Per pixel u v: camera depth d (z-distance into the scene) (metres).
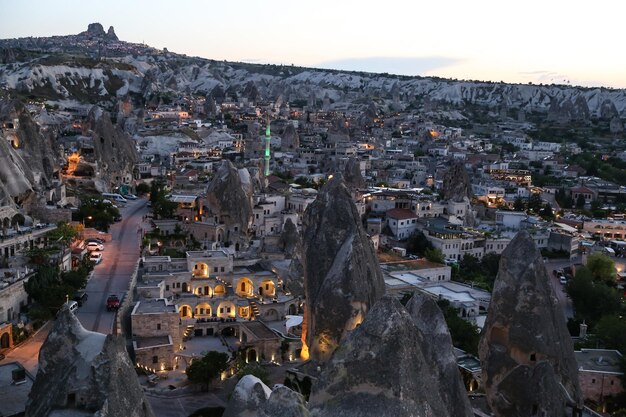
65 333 57.69
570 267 194.00
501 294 67.19
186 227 178.50
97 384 53.94
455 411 52.00
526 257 66.88
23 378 80.94
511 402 65.38
